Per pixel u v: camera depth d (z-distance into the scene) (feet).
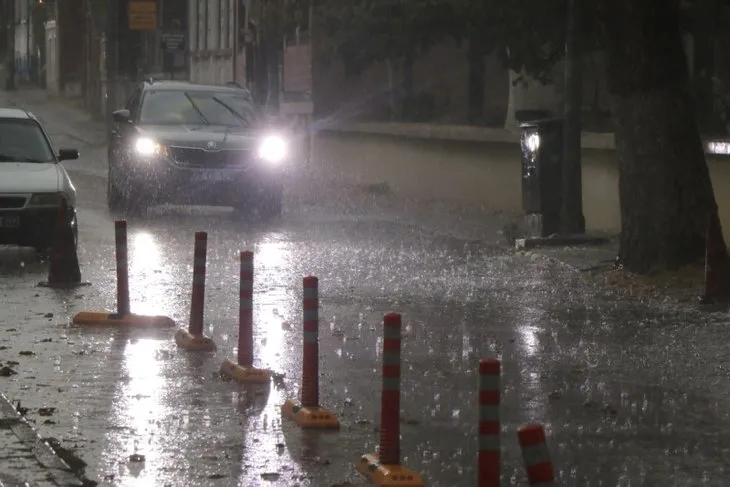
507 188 192.95
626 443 64.39
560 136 148.77
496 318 101.24
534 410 71.10
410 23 196.85
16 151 138.00
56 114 467.11
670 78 123.85
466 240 155.74
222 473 57.62
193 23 424.87
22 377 76.64
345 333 93.76
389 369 56.44
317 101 274.98
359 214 188.03
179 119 181.57
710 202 124.06
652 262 123.95
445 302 109.09
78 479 54.90
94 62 448.65
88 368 79.51
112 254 136.15
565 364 83.66
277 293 111.96
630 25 124.06
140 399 71.61
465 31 182.80
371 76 275.59
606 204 162.40
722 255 107.55
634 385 77.61
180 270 124.47
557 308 106.42
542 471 34.55
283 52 302.45
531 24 154.51
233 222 173.37
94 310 100.73
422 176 220.84
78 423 66.03
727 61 193.57
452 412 70.44
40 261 131.44
